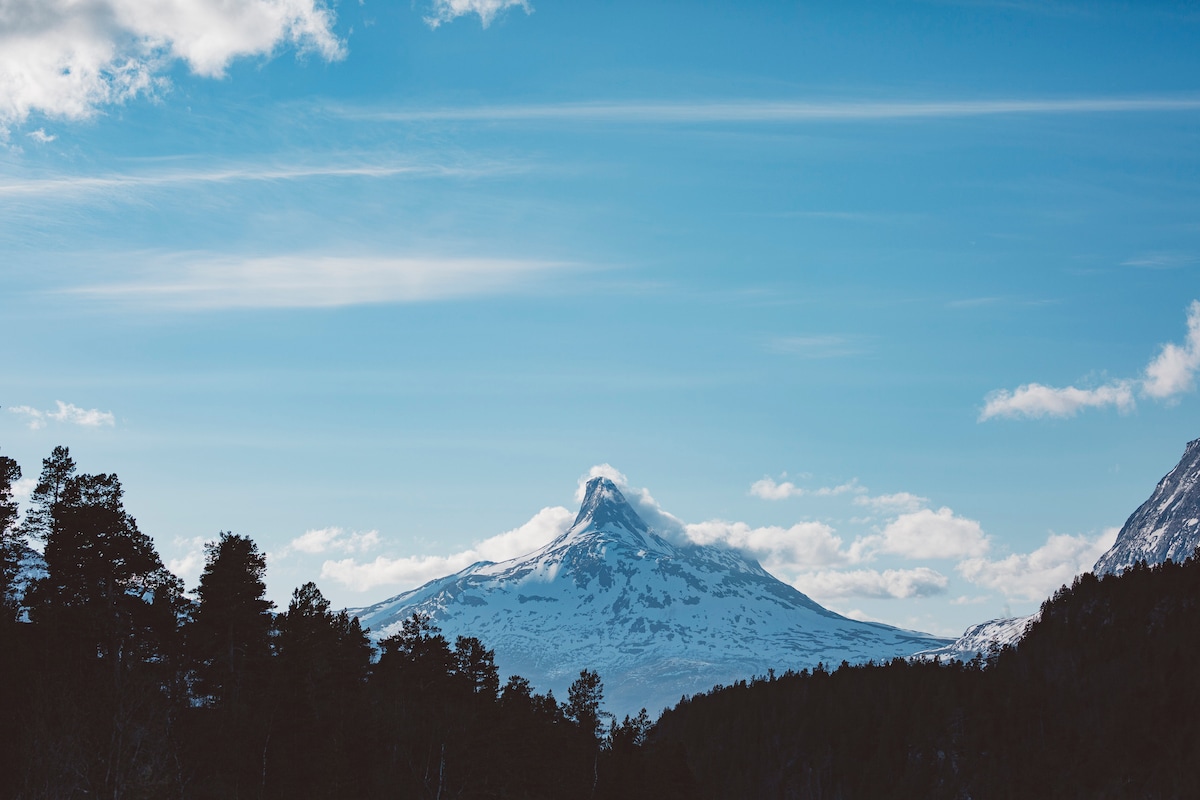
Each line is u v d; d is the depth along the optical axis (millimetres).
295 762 90812
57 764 63531
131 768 64438
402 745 108625
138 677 70875
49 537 81312
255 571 95438
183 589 89625
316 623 109688
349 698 107125
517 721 123125
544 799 125500
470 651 135875
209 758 83062
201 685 89812
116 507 83938
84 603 81188
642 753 141625
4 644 74750
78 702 68688
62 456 84312
